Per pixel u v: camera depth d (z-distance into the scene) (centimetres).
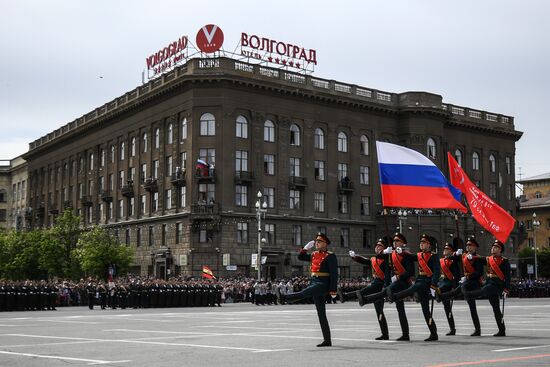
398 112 8394
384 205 1828
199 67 7081
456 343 1677
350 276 7869
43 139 11031
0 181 12900
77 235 8225
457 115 9056
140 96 7875
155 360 1359
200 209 6931
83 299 5797
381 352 1452
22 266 8612
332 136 7888
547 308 4341
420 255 1777
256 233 7144
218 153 6981
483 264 1930
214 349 1587
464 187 2002
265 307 5034
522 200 13288
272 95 7394
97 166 9119
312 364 1243
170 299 5153
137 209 8075
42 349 1631
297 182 7481
